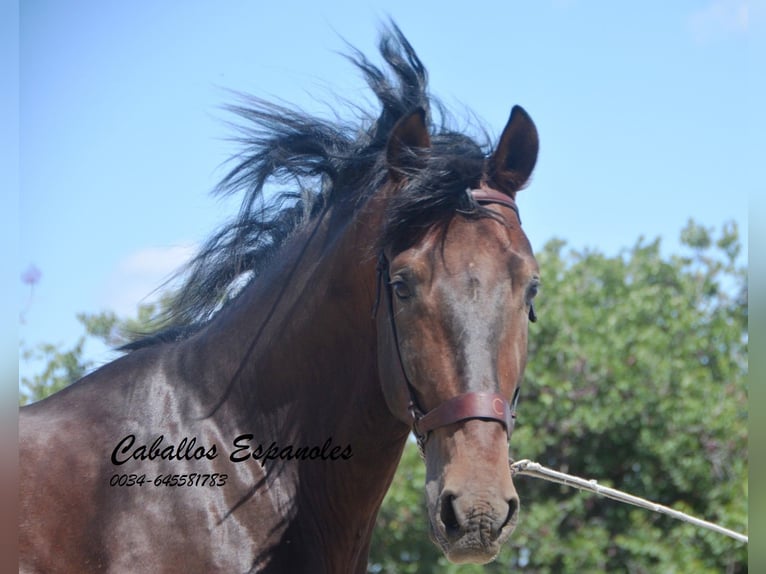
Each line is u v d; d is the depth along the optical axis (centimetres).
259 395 434
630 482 1440
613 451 1446
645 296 1525
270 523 412
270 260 473
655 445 1406
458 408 363
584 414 1383
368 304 421
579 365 1426
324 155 479
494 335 372
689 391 1427
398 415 398
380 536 1409
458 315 372
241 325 449
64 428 425
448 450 363
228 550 400
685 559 1358
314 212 472
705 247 1941
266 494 417
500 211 401
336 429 430
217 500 409
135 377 444
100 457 416
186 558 396
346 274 428
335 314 429
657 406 1407
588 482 495
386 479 443
